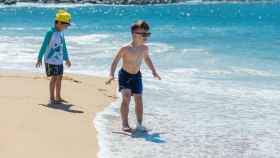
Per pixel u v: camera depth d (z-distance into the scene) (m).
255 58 19.39
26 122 9.30
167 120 10.34
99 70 16.62
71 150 7.98
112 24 44.78
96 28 38.38
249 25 43.03
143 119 10.38
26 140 8.24
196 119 10.47
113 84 14.16
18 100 11.06
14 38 27.19
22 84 13.07
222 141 8.97
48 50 11.05
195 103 11.96
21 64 17.81
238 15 70.19
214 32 34.00
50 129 9.01
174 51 21.48
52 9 87.44
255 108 11.52
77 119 9.92
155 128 9.70
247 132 9.58
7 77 14.23
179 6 117.56
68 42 25.14
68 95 12.11
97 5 109.44
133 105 11.56
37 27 37.75
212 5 127.25
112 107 11.34
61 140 8.45
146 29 9.38
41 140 8.32
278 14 72.56
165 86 14.03
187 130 9.62
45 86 12.95
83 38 27.48
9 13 70.94
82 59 19.02
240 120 10.45
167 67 17.28
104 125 9.70
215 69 16.86
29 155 7.55
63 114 10.21
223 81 14.84
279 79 15.11
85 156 7.73
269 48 22.59
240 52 21.22
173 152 8.23
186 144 8.72
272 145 8.80
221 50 21.95
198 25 44.53
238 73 16.16
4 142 8.05
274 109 11.44
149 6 114.31
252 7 114.19
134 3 117.31
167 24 46.44
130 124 9.95
